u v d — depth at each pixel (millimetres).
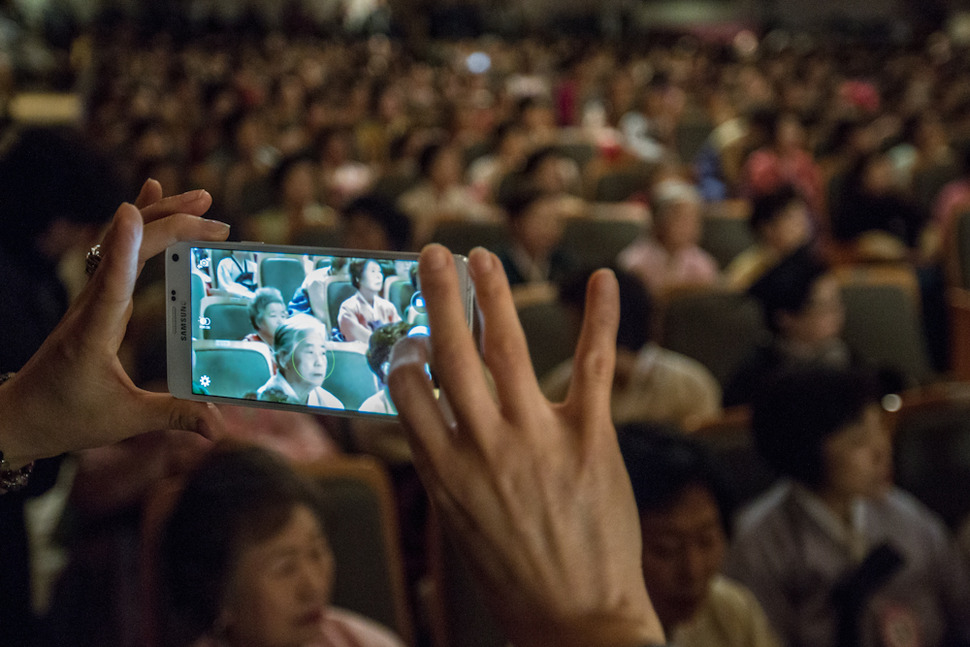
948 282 4387
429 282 449
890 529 1973
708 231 4938
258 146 6934
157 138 6020
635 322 2627
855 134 7461
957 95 10617
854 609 1886
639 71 14719
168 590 1390
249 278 761
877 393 1906
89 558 1744
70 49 14500
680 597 1586
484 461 456
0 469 663
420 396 462
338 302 745
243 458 1365
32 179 1549
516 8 22828
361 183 6176
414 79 12375
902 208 5215
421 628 2273
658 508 1552
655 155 7594
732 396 3004
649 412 2713
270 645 1333
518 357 465
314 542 1371
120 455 1646
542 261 3980
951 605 2031
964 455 2232
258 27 19719
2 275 1432
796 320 2953
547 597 454
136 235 591
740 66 14508
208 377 776
